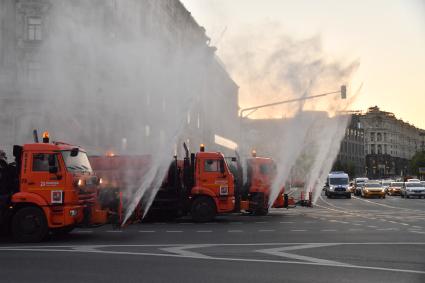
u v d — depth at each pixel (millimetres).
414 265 10078
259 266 9938
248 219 22750
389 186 69000
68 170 14430
